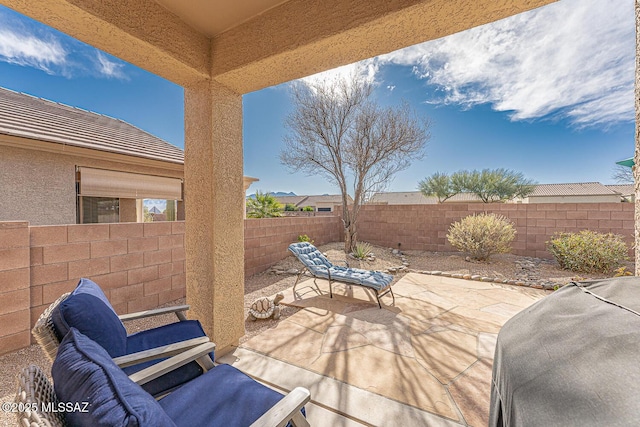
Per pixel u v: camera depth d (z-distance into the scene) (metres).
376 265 6.68
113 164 6.11
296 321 3.39
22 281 2.72
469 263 6.59
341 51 2.09
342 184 8.05
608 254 5.29
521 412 0.86
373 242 9.12
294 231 7.24
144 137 8.16
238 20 2.26
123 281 3.60
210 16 2.21
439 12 1.68
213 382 1.52
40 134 4.94
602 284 1.35
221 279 2.60
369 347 2.73
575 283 1.42
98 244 3.36
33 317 2.82
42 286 2.89
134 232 3.71
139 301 3.76
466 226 6.93
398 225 8.75
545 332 1.07
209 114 2.51
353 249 7.86
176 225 4.21
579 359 0.87
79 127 6.43
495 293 4.50
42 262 2.90
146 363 1.77
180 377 1.72
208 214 2.55
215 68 2.45
